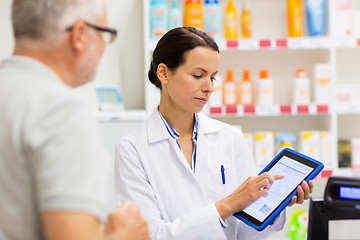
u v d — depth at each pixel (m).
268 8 3.53
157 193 1.67
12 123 0.88
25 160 0.87
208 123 1.80
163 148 1.71
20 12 0.95
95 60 1.04
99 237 0.86
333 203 1.07
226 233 1.74
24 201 0.88
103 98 3.32
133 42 3.55
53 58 0.97
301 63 3.56
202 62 1.58
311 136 3.30
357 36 3.26
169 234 1.52
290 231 2.58
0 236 0.89
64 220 0.81
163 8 3.18
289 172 1.54
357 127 3.64
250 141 3.30
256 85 3.48
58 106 0.88
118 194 1.70
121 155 1.71
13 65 0.96
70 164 0.84
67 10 0.95
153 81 1.78
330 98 3.29
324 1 3.35
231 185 1.76
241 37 3.37
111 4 3.53
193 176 1.68
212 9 3.24
